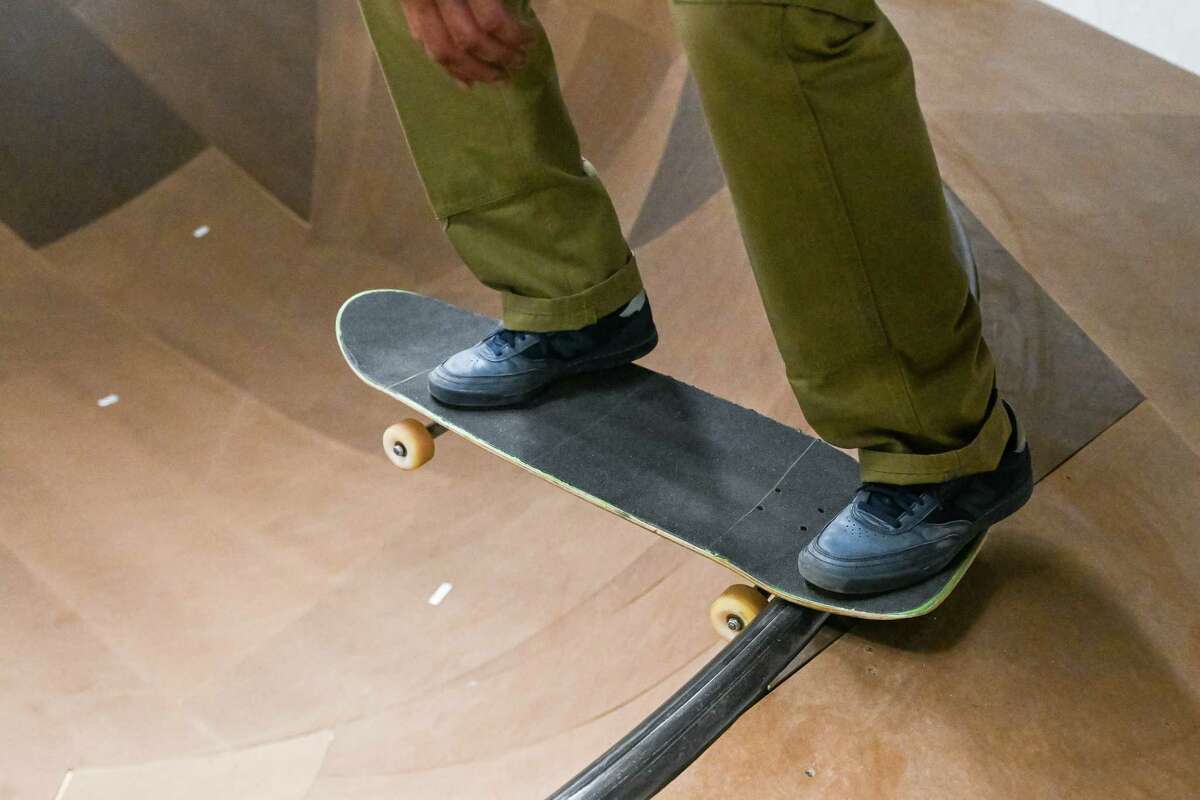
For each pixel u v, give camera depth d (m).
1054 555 1.65
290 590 2.48
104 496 2.59
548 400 1.95
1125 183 2.67
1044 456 1.84
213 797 2.09
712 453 1.80
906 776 1.34
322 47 3.51
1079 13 3.57
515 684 2.16
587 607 2.29
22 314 2.90
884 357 1.36
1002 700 1.43
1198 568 1.62
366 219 3.22
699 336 2.61
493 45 1.57
